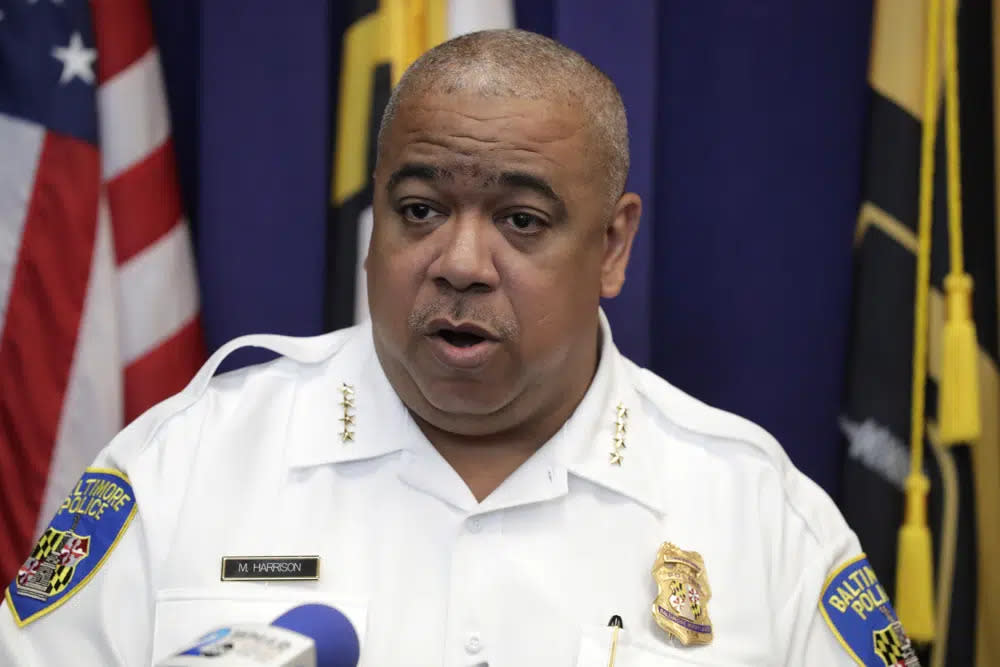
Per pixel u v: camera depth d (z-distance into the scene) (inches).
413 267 191.6
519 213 191.2
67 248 283.4
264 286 295.0
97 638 198.2
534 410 205.0
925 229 283.9
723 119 305.7
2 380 284.7
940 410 280.8
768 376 307.9
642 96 288.8
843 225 306.0
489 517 205.6
